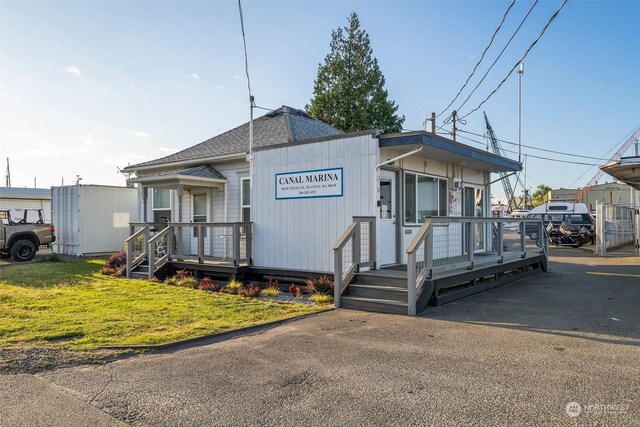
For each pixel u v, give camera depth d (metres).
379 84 33.03
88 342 5.97
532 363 4.95
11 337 6.14
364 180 9.45
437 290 8.21
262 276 11.16
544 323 6.80
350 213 9.65
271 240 10.95
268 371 4.89
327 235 9.98
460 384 4.38
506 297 9.06
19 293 9.49
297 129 14.46
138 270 12.62
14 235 16.56
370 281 8.66
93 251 18.22
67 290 9.95
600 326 6.57
